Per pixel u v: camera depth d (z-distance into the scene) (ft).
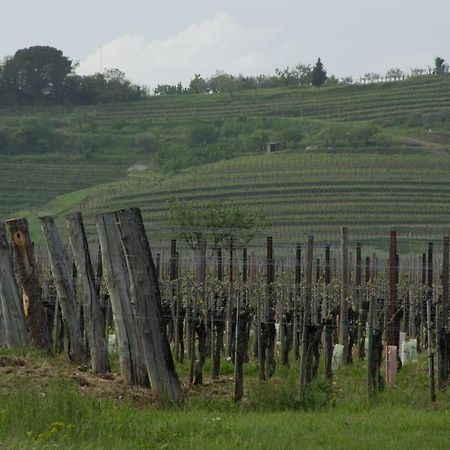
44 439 93.91
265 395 142.72
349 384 168.14
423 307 248.32
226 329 229.86
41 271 232.53
